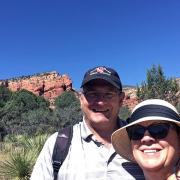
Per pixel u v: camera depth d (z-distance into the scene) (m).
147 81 11.06
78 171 0.83
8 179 2.56
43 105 16.36
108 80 0.87
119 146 0.81
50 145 0.86
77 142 0.85
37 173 0.85
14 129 8.87
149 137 0.70
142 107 0.73
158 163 0.70
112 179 0.83
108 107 0.87
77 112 10.70
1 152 3.82
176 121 0.70
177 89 10.92
